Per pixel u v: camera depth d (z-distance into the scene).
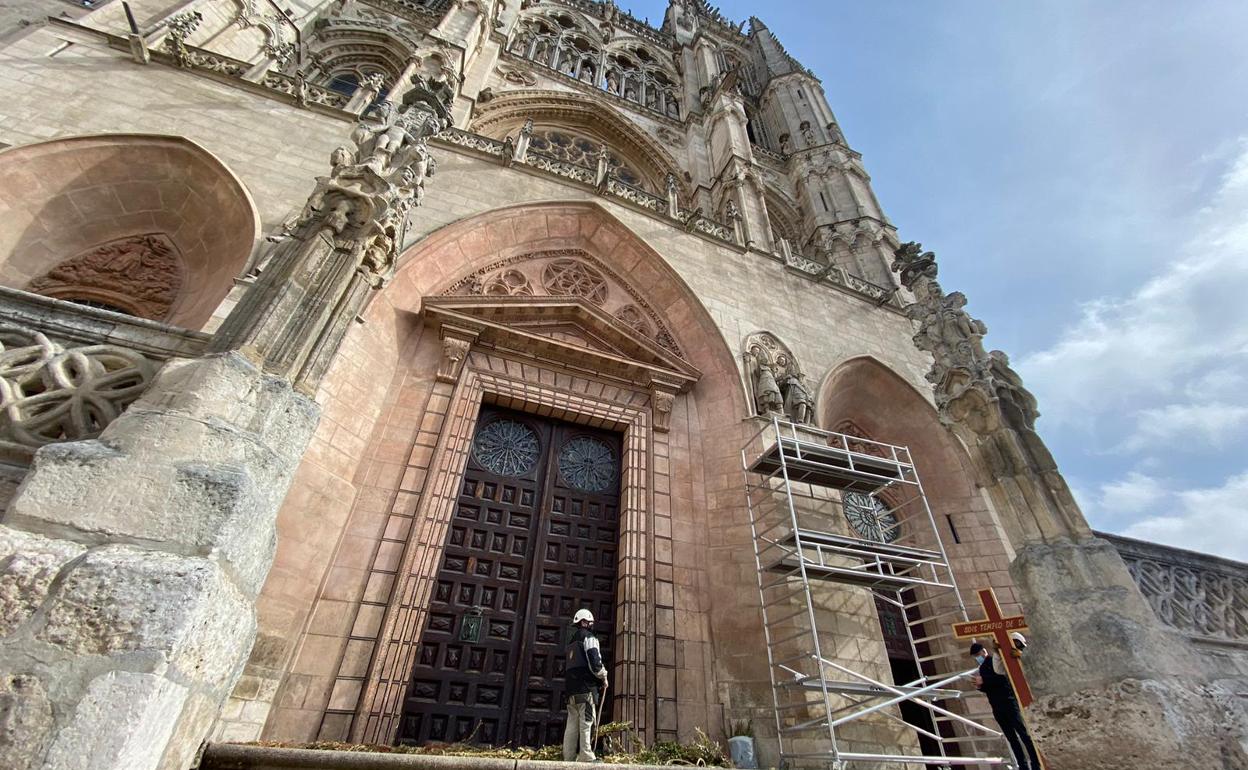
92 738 2.63
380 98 21.33
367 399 10.52
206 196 11.45
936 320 10.83
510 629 9.82
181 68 12.83
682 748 8.05
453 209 13.46
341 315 5.59
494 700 9.06
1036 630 6.79
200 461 3.77
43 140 10.12
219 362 4.36
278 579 8.09
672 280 15.41
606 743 8.48
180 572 3.20
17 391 4.45
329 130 13.23
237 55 16.80
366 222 6.13
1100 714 5.66
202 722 3.39
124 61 12.30
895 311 19.38
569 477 12.24
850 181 29.03
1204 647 10.41
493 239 14.09
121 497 3.42
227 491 3.66
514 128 25.41
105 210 11.06
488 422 12.19
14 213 9.94
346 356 10.27
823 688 8.62
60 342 4.96
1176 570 11.91
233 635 3.58
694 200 25.45
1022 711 7.29
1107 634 6.05
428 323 12.16
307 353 5.09
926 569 14.22
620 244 15.73
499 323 12.92
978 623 8.55
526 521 11.22
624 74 33.81
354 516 9.52
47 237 10.42
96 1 14.05
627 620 10.23
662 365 14.14
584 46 33.72
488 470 11.55
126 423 3.81
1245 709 5.77
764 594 10.91
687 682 10.07
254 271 9.76
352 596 8.83
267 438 4.36
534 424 12.63
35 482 3.31
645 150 27.83
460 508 10.79
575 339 13.88
